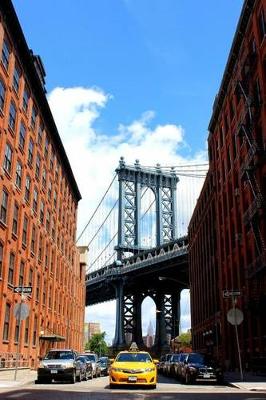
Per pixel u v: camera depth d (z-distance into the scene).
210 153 56.38
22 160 37.69
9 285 33.72
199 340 67.06
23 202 37.78
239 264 41.03
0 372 28.75
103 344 159.00
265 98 32.94
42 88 41.97
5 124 32.59
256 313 33.94
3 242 32.47
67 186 62.00
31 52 43.22
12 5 31.97
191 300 76.06
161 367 38.28
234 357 42.81
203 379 24.36
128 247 109.94
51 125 48.12
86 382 26.36
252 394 17.73
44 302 46.62
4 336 32.75
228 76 44.44
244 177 36.72
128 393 17.66
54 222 52.50
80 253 84.81
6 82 33.03
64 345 58.59
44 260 46.25
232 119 44.66
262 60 33.66
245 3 36.38
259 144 34.53
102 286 111.50
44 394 16.55
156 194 115.25
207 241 60.53
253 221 34.41
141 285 115.62
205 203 61.75
